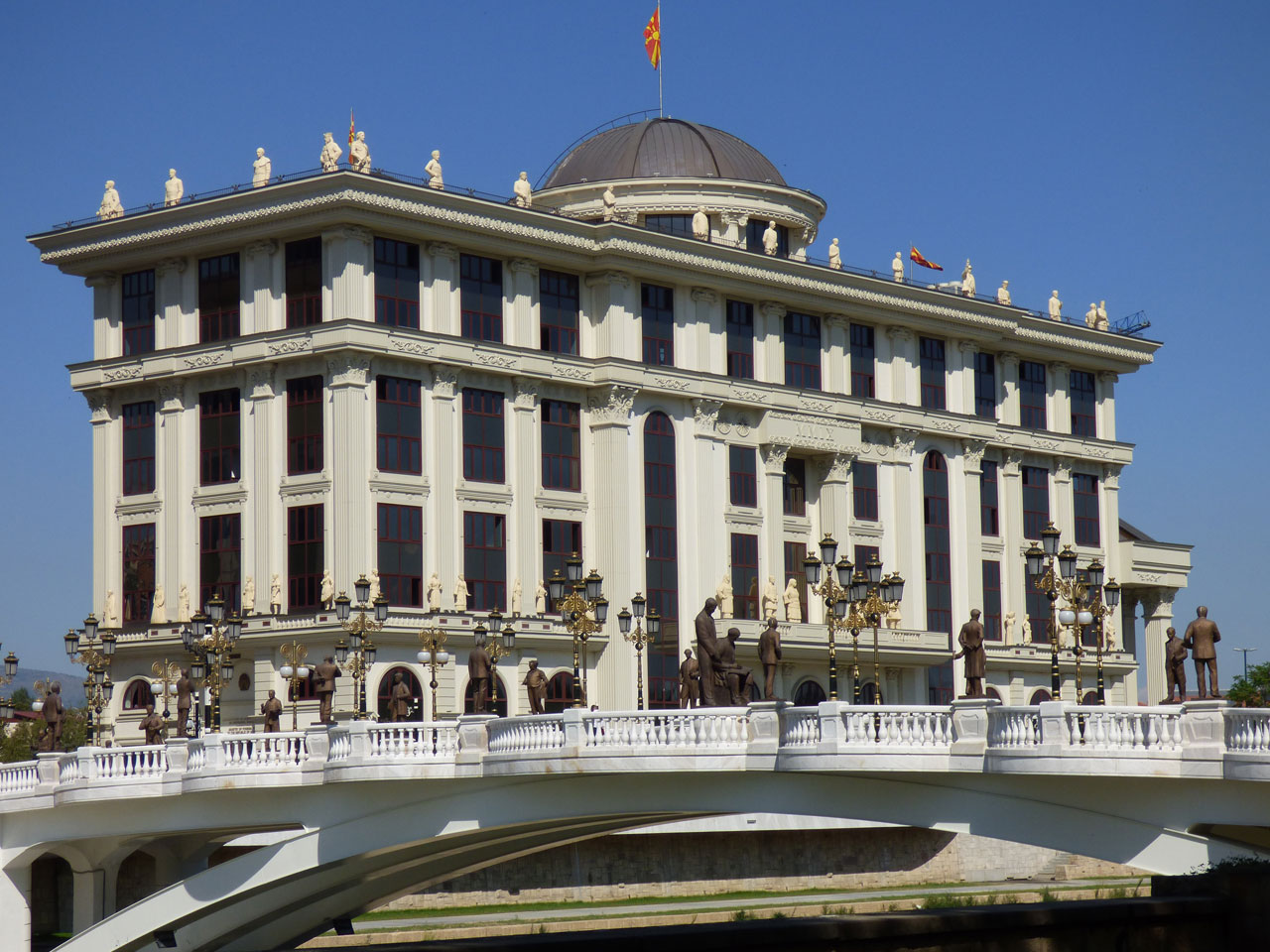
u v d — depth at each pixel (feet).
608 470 324.39
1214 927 151.94
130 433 322.55
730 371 345.10
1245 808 132.46
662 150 369.91
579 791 170.40
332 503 296.10
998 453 393.29
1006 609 389.39
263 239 306.96
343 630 287.28
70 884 253.03
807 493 360.48
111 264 321.93
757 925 170.81
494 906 265.54
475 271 315.99
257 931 212.23
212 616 230.68
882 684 355.36
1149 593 428.15
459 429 310.24
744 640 329.31
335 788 185.98
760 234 368.07
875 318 367.45
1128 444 421.18
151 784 197.36
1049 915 166.20
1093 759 135.64
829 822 283.59
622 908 262.06
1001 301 392.68
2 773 212.84
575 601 218.18
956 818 147.95
